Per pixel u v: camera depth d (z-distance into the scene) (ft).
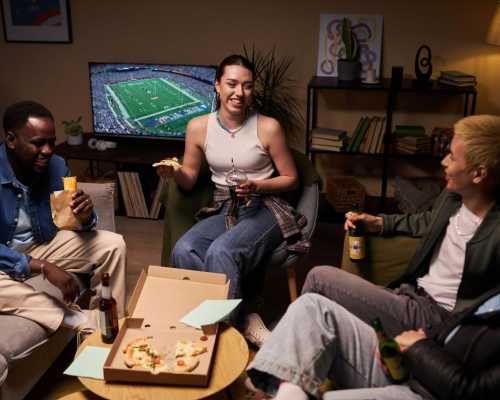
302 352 5.35
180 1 14.14
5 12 15.06
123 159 13.38
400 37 13.58
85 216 8.15
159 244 12.59
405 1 13.34
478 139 5.87
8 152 8.04
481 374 4.76
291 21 13.82
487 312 4.98
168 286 7.30
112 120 14.37
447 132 13.11
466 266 6.16
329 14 13.60
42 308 7.38
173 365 6.03
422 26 13.46
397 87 12.62
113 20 14.61
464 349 5.00
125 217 14.19
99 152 13.88
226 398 7.31
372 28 13.53
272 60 14.05
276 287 10.69
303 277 11.07
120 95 14.15
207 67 13.48
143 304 7.03
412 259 7.05
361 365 5.75
